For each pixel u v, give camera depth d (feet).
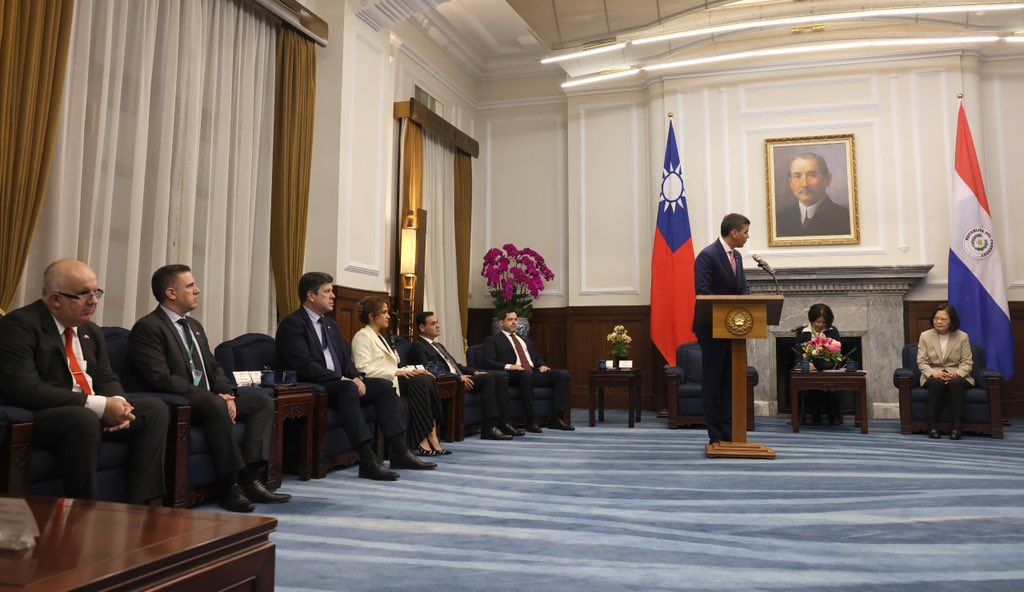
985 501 10.58
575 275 29.43
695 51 27.94
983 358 20.38
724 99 27.81
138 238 13.73
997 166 25.94
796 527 8.92
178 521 3.82
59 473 7.85
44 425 7.80
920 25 26.18
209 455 10.05
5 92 11.02
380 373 14.89
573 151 29.84
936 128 26.02
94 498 7.81
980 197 24.75
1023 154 25.81
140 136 13.83
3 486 7.23
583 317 29.17
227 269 16.30
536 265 28.12
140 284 14.12
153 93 14.52
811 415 23.70
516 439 18.89
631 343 28.58
